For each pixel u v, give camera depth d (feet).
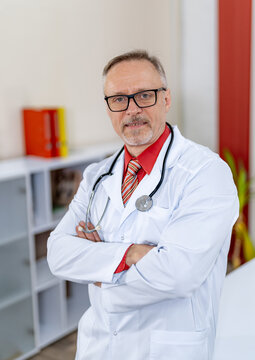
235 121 13.00
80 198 5.41
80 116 11.50
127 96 4.49
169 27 13.38
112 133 12.41
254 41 12.25
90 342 5.01
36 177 9.55
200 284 4.23
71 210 5.42
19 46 9.92
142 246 4.52
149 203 4.58
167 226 4.37
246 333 5.52
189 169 4.52
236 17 12.39
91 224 5.08
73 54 11.09
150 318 4.54
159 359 4.49
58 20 10.62
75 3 10.91
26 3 9.91
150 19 12.75
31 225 9.20
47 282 9.70
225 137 13.30
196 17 13.12
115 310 4.57
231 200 4.35
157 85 4.56
